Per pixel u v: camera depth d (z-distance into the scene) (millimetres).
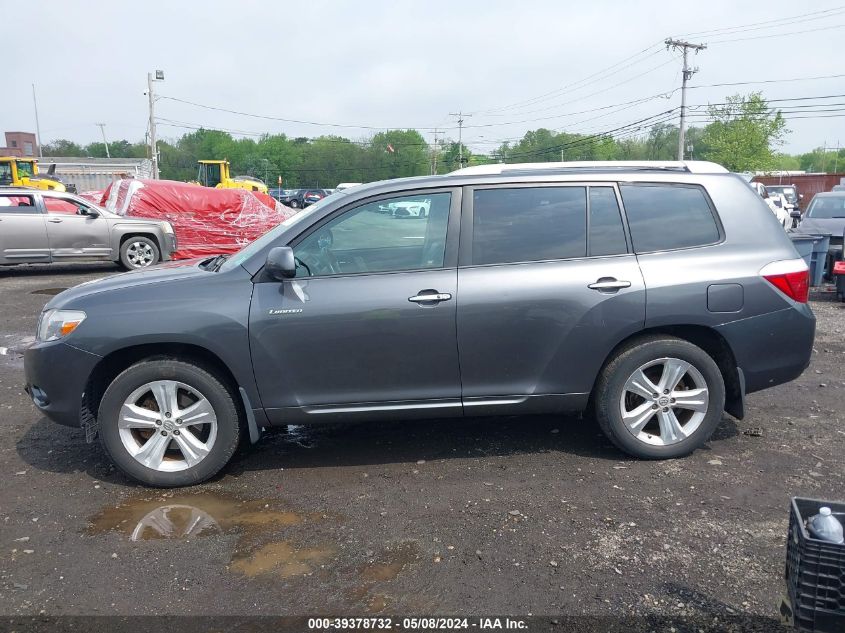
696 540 3529
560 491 4102
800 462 4484
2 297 11328
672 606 3000
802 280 4445
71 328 4137
